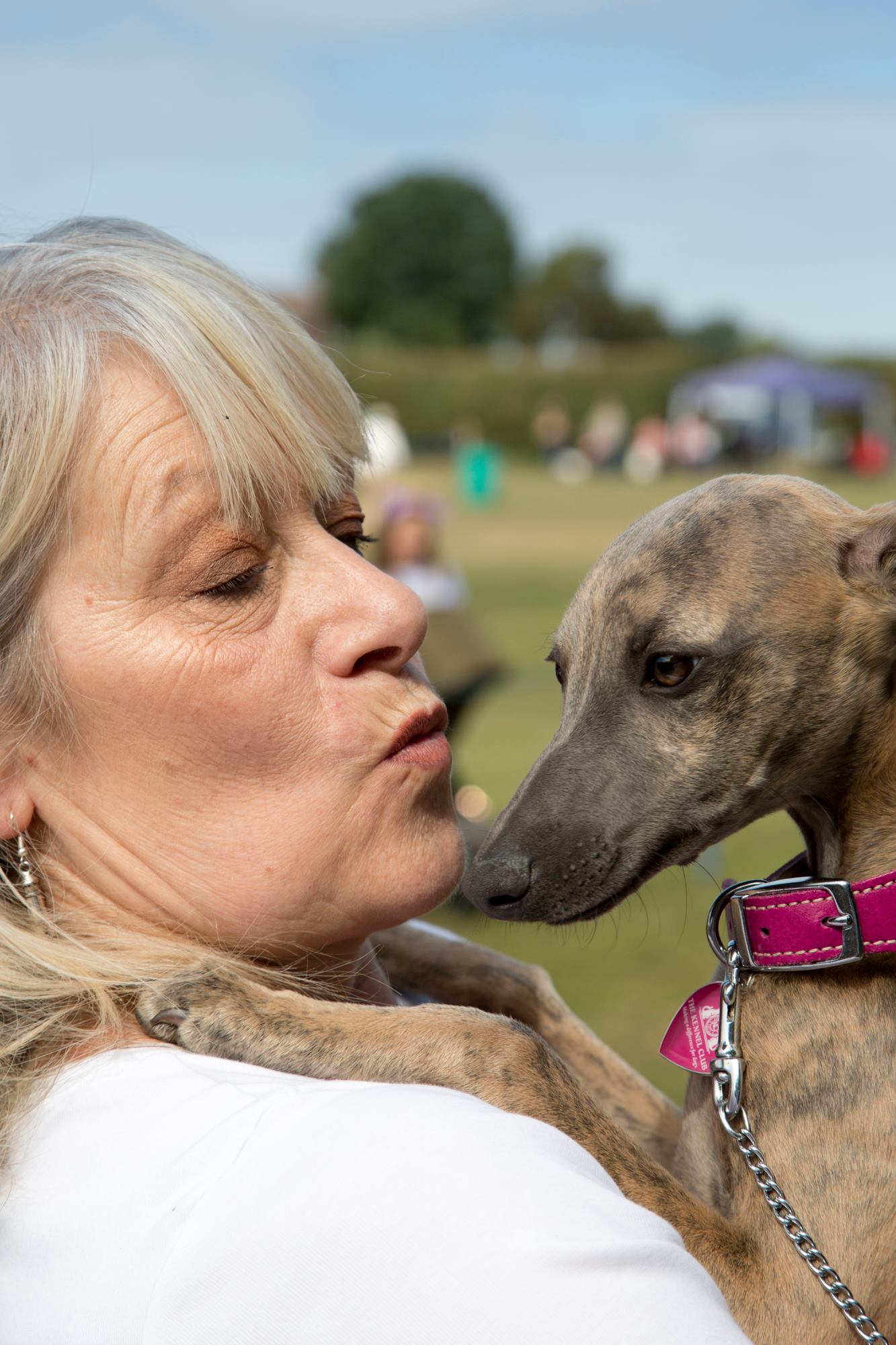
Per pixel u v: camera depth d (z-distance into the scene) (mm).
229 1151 1459
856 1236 2275
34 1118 1627
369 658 1996
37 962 1790
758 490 2863
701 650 2713
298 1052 2125
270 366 1997
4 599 1791
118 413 1815
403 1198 1371
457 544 27203
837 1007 2434
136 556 1812
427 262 113188
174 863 1907
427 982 2889
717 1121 2502
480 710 13016
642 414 63531
